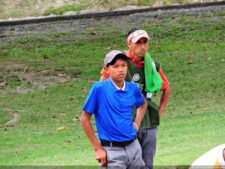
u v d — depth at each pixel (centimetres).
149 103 1966
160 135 3841
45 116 5741
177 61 8206
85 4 11544
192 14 10762
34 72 8006
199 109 5488
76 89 7094
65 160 3047
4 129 5038
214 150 1363
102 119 1616
